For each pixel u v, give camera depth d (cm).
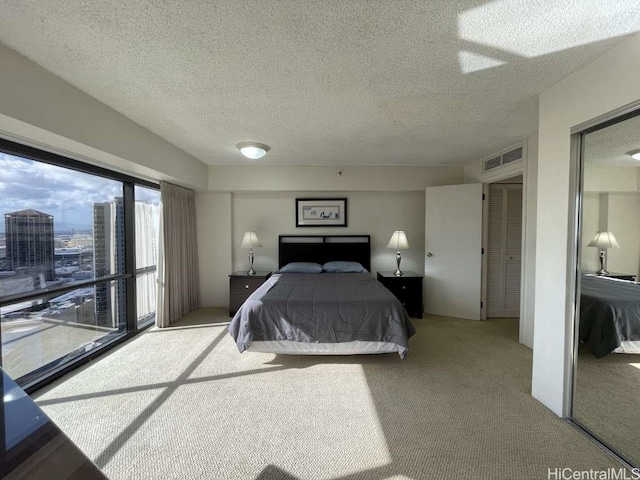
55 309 247
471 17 133
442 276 426
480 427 180
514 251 418
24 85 168
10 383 81
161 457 156
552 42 150
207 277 464
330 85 198
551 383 195
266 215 471
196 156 395
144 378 240
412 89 203
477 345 313
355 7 126
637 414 166
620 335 170
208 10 128
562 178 186
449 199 418
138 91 208
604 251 171
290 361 273
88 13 130
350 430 178
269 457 156
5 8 127
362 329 260
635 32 142
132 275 335
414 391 222
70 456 66
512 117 254
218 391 221
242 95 214
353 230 470
